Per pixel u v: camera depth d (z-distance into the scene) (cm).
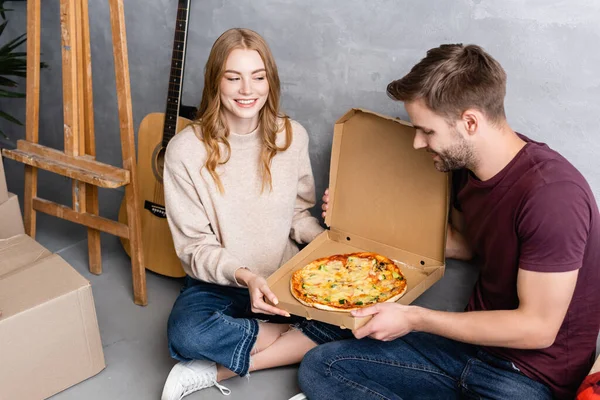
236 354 187
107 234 286
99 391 196
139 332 224
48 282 187
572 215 142
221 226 198
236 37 183
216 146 192
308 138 209
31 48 239
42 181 327
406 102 155
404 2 194
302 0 214
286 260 213
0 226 225
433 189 182
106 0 272
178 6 227
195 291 200
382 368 178
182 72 231
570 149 181
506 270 160
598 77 170
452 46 153
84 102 235
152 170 244
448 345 178
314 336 198
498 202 156
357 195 198
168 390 187
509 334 150
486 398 164
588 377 150
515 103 185
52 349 186
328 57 215
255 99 187
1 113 270
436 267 188
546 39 175
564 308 146
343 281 182
